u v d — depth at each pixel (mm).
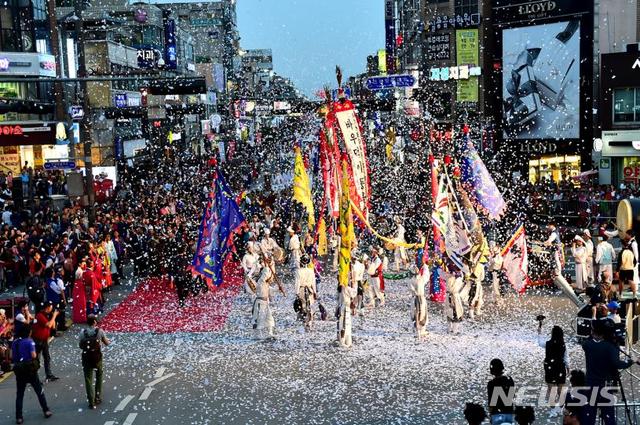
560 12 51094
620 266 21188
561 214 39031
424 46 67688
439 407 14508
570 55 50812
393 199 41156
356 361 17828
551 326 20406
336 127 21281
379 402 14930
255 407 14938
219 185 24062
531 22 52844
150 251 30391
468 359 17609
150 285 28953
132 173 54375
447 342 19156
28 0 48969
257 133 93500
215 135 77562
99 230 31906
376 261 23578
